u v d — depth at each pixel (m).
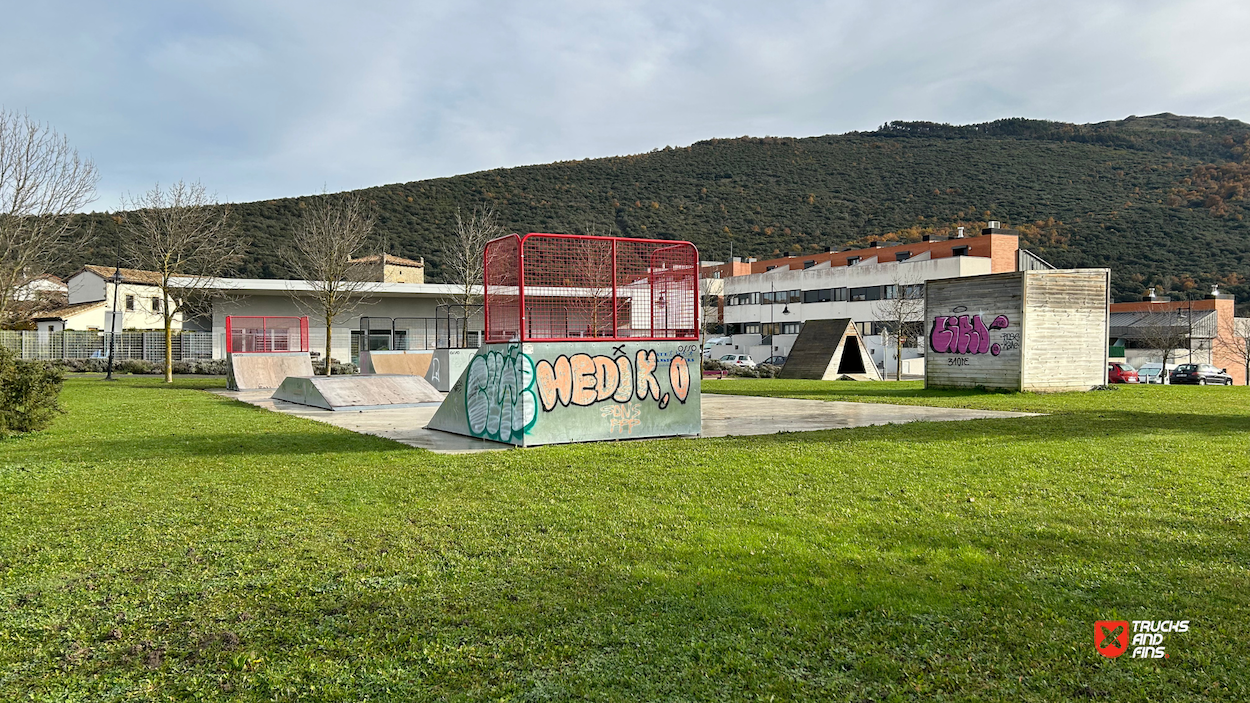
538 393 10.24
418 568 4.52
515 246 11.10
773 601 3.94
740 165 135.50
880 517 5.64
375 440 10.65
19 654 3.42
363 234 34.31
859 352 33.84
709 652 3.38
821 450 9.16
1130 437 10.26
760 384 26.83
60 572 4.49
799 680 3.13
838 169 133.38
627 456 8.85
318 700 3.02
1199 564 4.46
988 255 61.66
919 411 14.94
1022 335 19.64
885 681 3.12
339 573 4.45
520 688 3.09
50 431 11.58
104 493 6.73
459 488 6.93
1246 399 17.59
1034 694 3.01
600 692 3.05
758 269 86.44
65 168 21.64
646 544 4.96
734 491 6.66
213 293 40.28
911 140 143.75
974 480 7.09
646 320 12.57
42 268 24.50
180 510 6.05
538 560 4.66
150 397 19.34
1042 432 10.90
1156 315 61.72
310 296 42.66
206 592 4.16
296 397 18.58
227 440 10.55
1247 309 66.38
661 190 123.69
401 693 3.06
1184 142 122.19
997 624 3.63
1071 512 5.76
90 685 3.14
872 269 65.06
